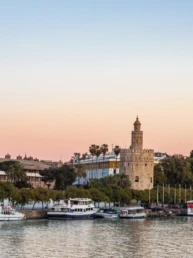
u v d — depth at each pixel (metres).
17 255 114.25
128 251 121.75
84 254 116.81
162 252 121.50
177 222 199.25
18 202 194.12
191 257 116.12
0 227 159.62
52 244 129.00
